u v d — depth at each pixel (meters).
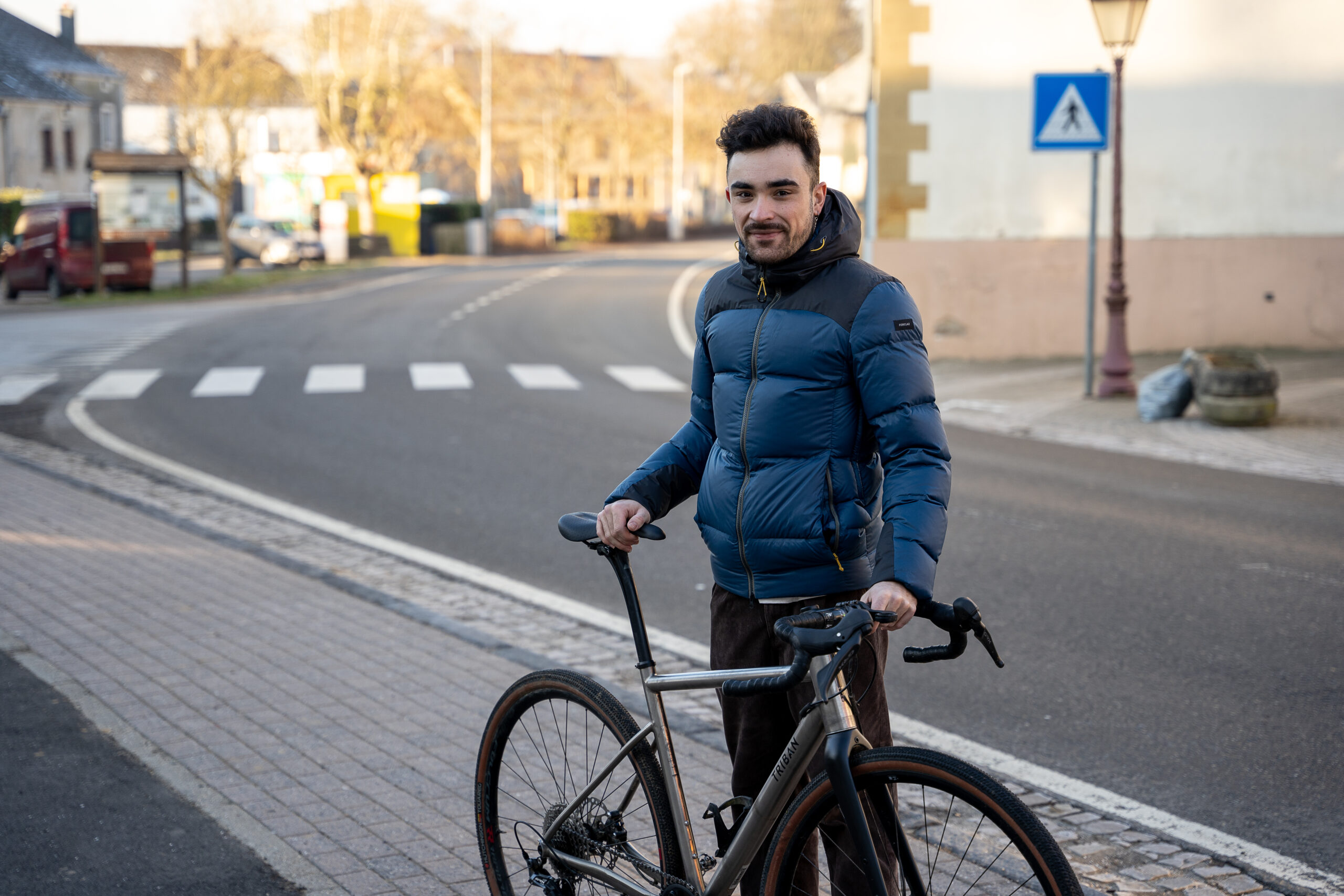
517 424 12.98
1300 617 6.43
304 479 10.23
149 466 10.75
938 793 2.46
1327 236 18.17
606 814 3.04
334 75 55.94
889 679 5.59
